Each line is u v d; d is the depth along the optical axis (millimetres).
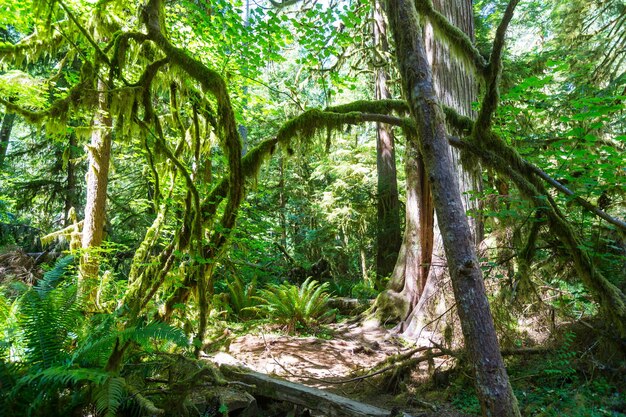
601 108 3723
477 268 2646
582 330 4645
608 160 4027
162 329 3131
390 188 12047
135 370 3531
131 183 12883
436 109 2824
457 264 2637
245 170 4801
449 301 6008
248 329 7609
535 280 4984
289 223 17453
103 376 2762
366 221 14578
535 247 4648
